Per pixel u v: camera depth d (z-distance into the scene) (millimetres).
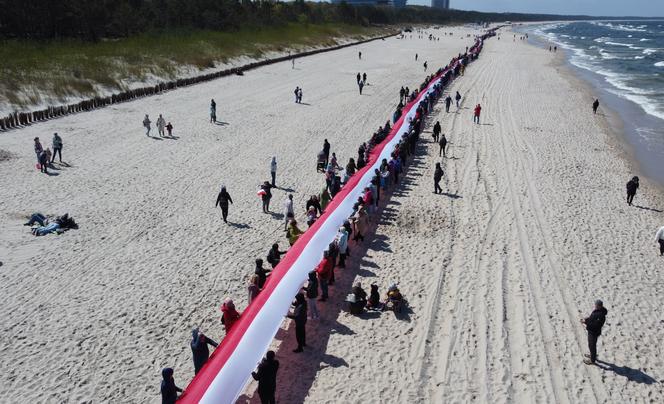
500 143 30203
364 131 31844
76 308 13539
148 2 73188
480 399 10797
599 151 29656
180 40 62219
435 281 15203
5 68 38969
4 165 24062
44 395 10664
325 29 103625
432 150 28516
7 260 15781
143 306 13680
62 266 15562
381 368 11617
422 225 19016
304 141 29438
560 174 25188
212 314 13430
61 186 21859
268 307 11922
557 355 12242
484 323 13297
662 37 178500
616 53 103375
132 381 11102
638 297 14859
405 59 74750
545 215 20266
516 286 15125
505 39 141250
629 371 11805
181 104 38438
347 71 59375
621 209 21359
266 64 60781
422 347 12312
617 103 45875
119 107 36688
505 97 44812
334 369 11562
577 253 17312
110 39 60062
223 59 58781
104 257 16156
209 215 19422
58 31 57000
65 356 11797
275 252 14781
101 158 25641
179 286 14633
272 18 91875
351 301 13406
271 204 20609
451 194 22109
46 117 32562
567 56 93438
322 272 13703
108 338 12422
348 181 20328
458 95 39656
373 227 18797
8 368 11375
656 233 19188
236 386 10016
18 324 12852
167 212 19594
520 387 11172
